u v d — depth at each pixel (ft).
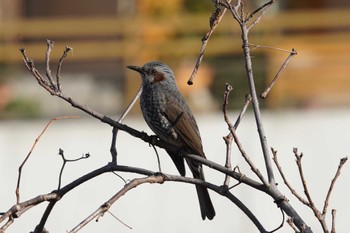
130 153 52.26
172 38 61.46
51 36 63.52
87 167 52.75
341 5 72.28
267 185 22.94
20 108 59.26
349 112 53.72
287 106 58.18
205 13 65.51
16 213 21.93
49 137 53.42
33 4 70.23
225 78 58.44
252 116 53.88
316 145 53.47
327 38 61.21
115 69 63.00
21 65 60.64
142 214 51.85
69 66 64.08
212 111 56.75
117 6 70.08
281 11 70.95
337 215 51.85
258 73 58.39
